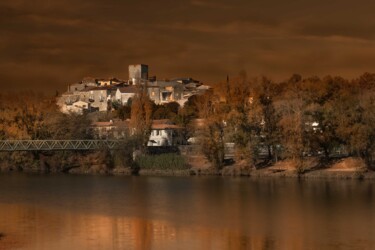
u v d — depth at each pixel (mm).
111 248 72125
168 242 75312
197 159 173875
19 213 98125
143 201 112312
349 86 189125
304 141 151500
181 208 103312
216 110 164250
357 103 150500
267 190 125625
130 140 179500
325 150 153750
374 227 85062
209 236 79188
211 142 162375
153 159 172625
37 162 189250
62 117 198000
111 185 141000
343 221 89688
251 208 102438
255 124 160125
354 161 149875
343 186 129375
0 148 179125
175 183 143375
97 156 181750
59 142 182125
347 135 145750
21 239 76750
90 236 78562
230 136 160000
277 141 158375
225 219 91875
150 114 184125
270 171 155000
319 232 81688
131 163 175750
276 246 73688
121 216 95000
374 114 145250
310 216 94000
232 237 78562
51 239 76688
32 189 133250
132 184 142875
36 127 196000
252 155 158750
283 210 99938
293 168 151125
